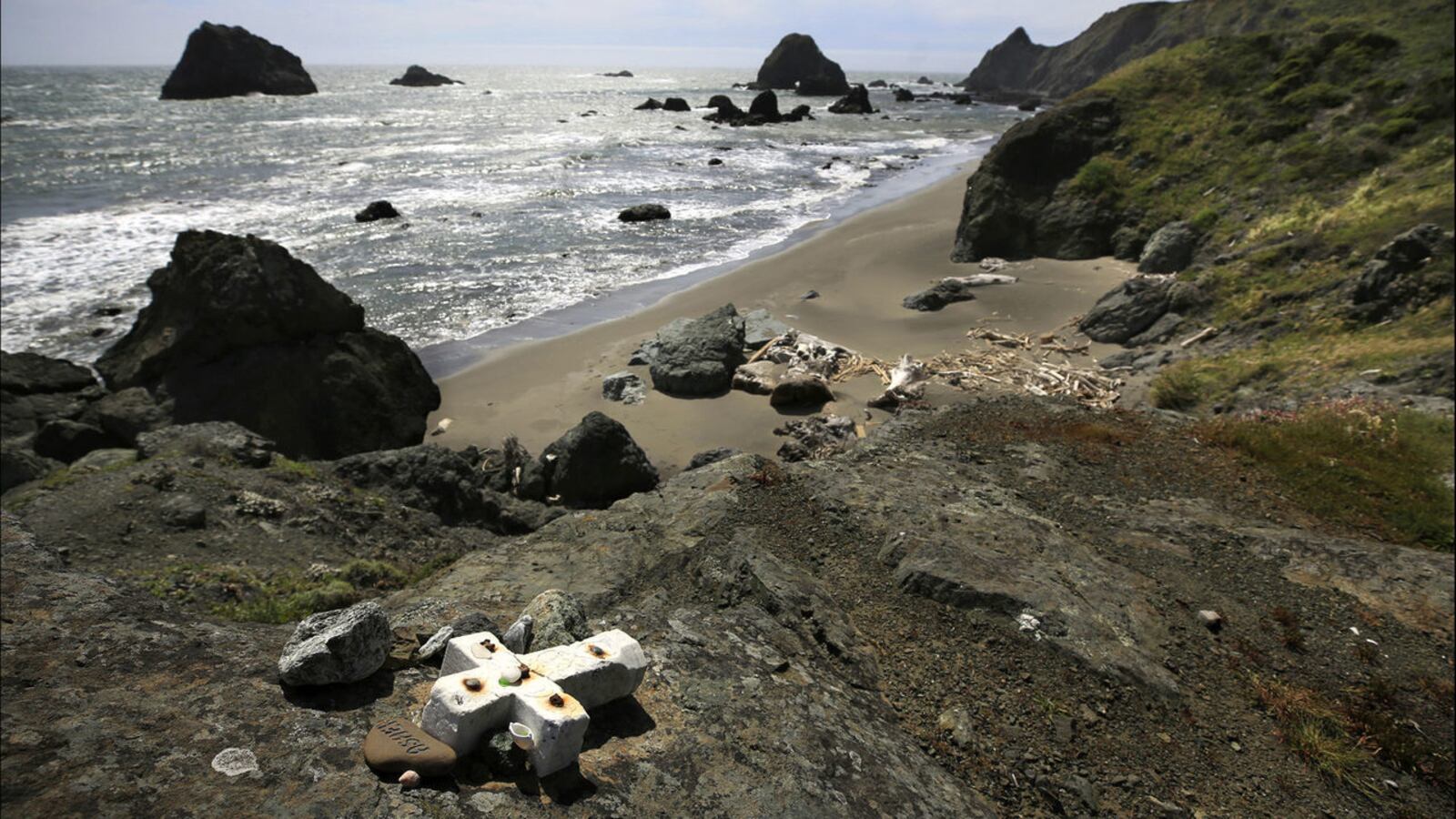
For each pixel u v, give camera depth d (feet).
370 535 31.55
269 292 49.88
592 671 10.87
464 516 39.11
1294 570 25.55
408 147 186.60
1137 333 68.13
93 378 54.75
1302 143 89.56
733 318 65.41
